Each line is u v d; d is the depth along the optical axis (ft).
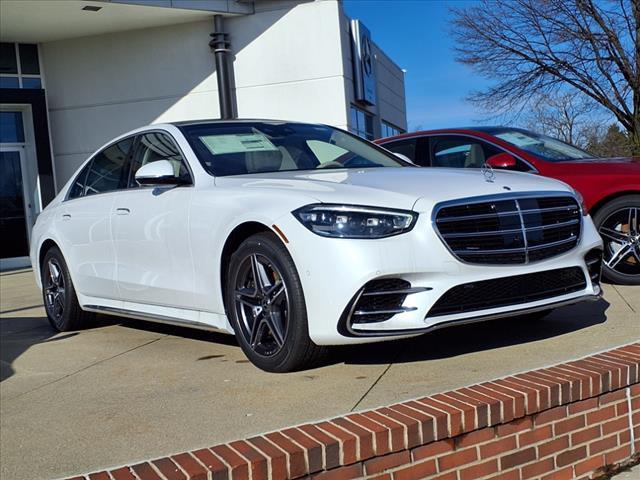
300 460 8.52
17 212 47.78
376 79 64.59
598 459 10.98
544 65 58.03
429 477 9.37
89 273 17.70
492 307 12.12
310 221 11.58
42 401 12.66
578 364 11.46
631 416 11.36
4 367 15.52
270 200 12.42
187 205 14.20
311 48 46.98
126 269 16.17
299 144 16.51
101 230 16.99
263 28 47.47
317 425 9.32
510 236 12.28
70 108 49.44
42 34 47.19
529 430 10.23
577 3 54.29
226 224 13.06
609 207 19.10
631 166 19.40
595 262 13.99
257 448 8.67
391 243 11.33
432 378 11.65
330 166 15.80
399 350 13.57
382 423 9.23
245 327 12.94
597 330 14.26
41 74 48.98
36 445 10.45
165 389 12.49
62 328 19.26
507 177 13.65
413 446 9.21
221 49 47.21
